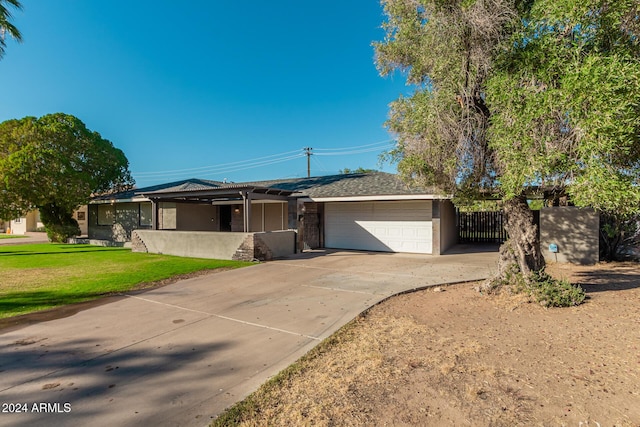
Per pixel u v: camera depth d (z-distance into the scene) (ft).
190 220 60.85
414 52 20.04
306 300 21.26
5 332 16.11
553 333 14.08
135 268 33.94
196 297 22.54
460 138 17.61
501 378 10.53
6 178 52.75
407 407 9.15
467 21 15.96
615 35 13.41
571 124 12.87
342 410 9.10
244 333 15.71
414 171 20.27
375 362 11.98
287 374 11.35
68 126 62.75
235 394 10.30
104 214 70.54
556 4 12.94
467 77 17.24
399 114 21.80
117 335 15.64
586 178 12.37
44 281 27.78
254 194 41.55
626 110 11.35
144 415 9.31
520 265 19.75
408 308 18.84
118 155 75.46
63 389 10.80
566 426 8.16
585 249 32.86
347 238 50.08
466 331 14.73
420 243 44.14
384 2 21.07
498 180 16.83
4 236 86.33
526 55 14.48
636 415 8.46
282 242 42.22
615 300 18.44
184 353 13.52
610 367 11.00
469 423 8.37
